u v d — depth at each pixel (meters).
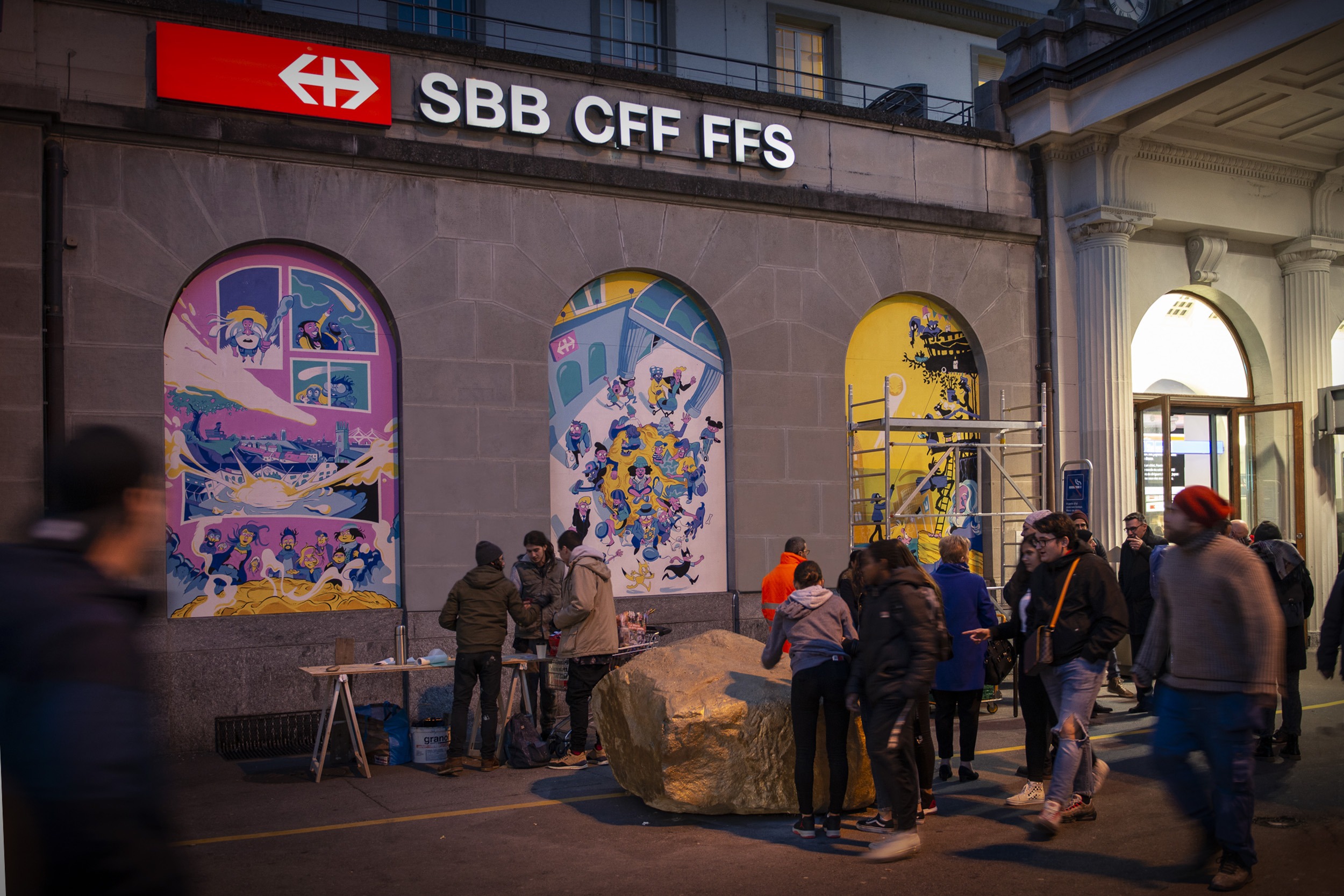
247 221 9.02
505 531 9.81
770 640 6.08
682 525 10.85
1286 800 6.29
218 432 8.98
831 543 11.39
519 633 8.69
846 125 11.85
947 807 6.35
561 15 13.79
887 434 11.07
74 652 1.86
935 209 12.16
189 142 8.80
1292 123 12.80
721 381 11.15
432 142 9.70
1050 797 5.67
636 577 10.61
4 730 1.84
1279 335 14.55
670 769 6.09
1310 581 7.65
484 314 9.87
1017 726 9.12
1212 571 4.75
